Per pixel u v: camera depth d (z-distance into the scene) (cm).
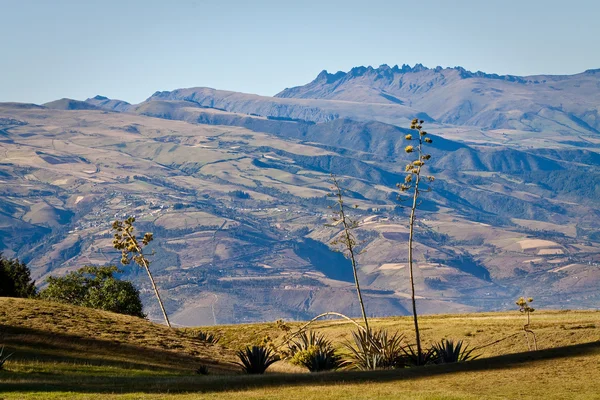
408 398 3366
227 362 6228
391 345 5719
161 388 3781
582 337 6944
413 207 5906
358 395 3497
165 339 6850
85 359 5316
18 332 5956
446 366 4438
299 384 3959
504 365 4250
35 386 3734
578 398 3300
